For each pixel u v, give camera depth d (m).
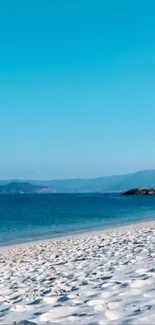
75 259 13.84
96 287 7.35
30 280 10.29
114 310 5.31
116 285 7.17
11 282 10.38
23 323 5.18
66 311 5.58
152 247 13.91
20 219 48.88
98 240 21.30
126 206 86.06
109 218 48.56
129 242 17.41
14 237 29.94
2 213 61.75
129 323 4.60
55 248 19.91
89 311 5.40
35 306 6.28
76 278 9.17
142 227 30.38
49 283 9.22
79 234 28.98
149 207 80.19
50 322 5.05
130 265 9.85
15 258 17.38
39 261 14.98
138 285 6.95
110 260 11.82
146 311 5.06
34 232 33.38
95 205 92.25
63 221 44.84
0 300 7.60
